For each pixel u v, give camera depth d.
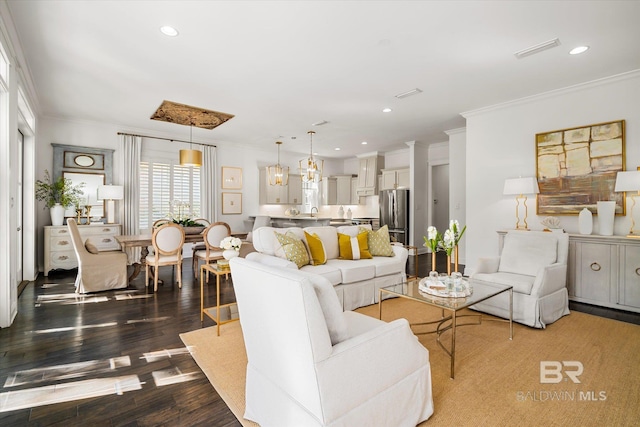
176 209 6.66
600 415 1.68
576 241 3.70
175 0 2.30
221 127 5.95
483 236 4.79
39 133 5.16
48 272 4.99
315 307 1.23
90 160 5.59
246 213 7.71
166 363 2.25
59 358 2.31
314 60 3.22
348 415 1.28
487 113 4.72
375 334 1.42
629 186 3.32
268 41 2.86
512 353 2.41
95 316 3.20
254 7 2.38
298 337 1.27
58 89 4.04
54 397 1.84
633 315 3.25
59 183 5.16
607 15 2.46
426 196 7.52
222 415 1.70
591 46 2.95
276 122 5.55
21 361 2.27
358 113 5.01
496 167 4.63
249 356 1.68
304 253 3.45
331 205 9.43
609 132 3.65
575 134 3.90
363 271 3.58
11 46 2.71
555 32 2.71
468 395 1.87
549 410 1.73
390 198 7.63
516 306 3.02
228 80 3.74
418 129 6.04
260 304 1.49
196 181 6.96
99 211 5.66
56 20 2.55
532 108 4.27
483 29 2.67
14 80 2.90
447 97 4.29
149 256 4.38
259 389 1.59
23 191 4.50
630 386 1.96
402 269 4.08
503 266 3.52
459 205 6.01
